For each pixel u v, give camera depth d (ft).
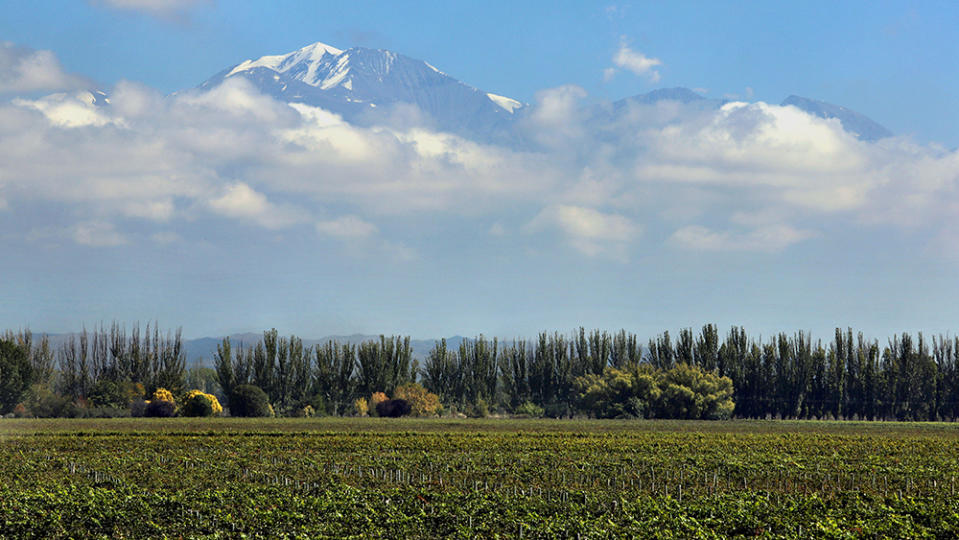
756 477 191.11
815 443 278.67
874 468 201.87
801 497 155.33
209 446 256.11
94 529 127.65
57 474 186.50
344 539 115.14
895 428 387.14
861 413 506.89
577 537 117.60
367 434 306.14
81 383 495.41
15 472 187.73
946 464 213.66
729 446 266.16
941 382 503.20
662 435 311.88
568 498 155.94
